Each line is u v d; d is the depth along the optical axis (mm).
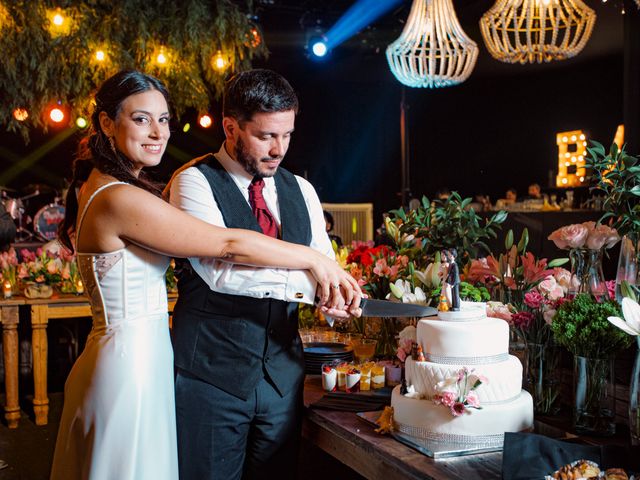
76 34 6469
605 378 1808
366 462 1815
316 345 2709
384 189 13336
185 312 1946
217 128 11781
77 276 4824
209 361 1901
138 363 1762
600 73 10352
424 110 12930
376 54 10055
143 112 1787
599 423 1807
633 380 1657
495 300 2258
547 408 1992
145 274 1811
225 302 1903
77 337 5516
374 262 2662
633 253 1906
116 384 1740
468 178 12539
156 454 1773
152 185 1880
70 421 1793
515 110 11742
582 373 1821
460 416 1715
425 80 4605
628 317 1618
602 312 1771
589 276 2094
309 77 12445
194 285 1938
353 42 9695
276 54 10625
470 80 11969
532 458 1568
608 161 1875
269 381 1951
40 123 7492
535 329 1989
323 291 1872
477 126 12312
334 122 12992
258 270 1844
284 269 1865
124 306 1777
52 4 6492
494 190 12227
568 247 2080
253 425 1983
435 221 2547
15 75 6629
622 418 1928
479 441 1714
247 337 1901
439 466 1622
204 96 7289
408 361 1870
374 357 2562
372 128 13195
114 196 1738
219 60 7047
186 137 11750
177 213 1762
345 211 8898
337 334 2822
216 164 1999
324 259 1905
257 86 1842
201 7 6867
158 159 1853
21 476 3811
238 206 1947
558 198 10117
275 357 1952
